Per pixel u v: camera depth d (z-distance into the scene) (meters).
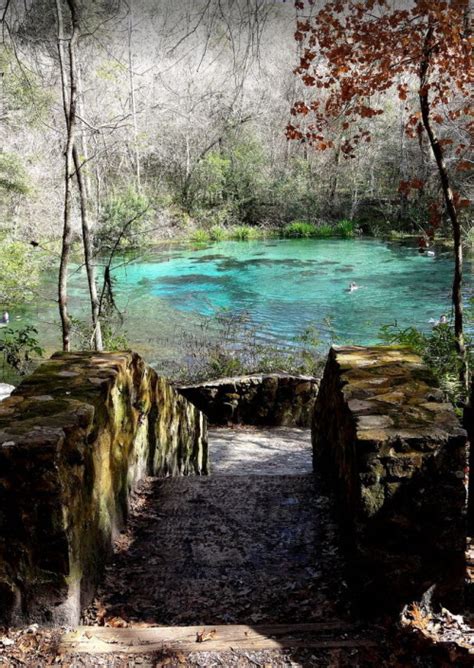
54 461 2.49
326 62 7.23
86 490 2.90
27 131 17.78
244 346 13.67
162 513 3.93
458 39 6.29
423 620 2.51
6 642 2.46
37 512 2.52
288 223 32.88
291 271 22.88
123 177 29.30
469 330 9.38
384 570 2.56
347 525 3.07
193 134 30.36
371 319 16.55
